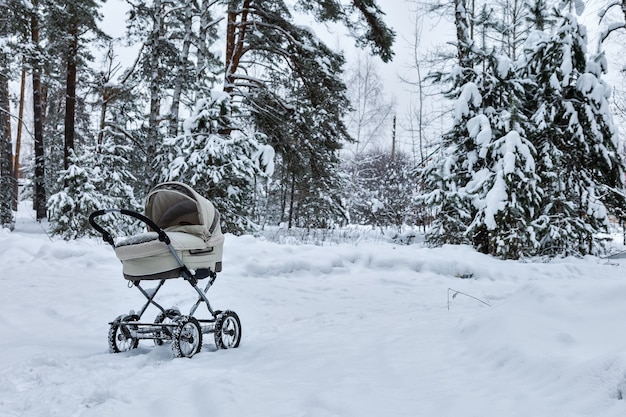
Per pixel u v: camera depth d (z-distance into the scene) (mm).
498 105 15648
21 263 10875
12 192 27359
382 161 41562
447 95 16453
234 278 10141
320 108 19344
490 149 14875
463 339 4504
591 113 14891
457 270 12109
